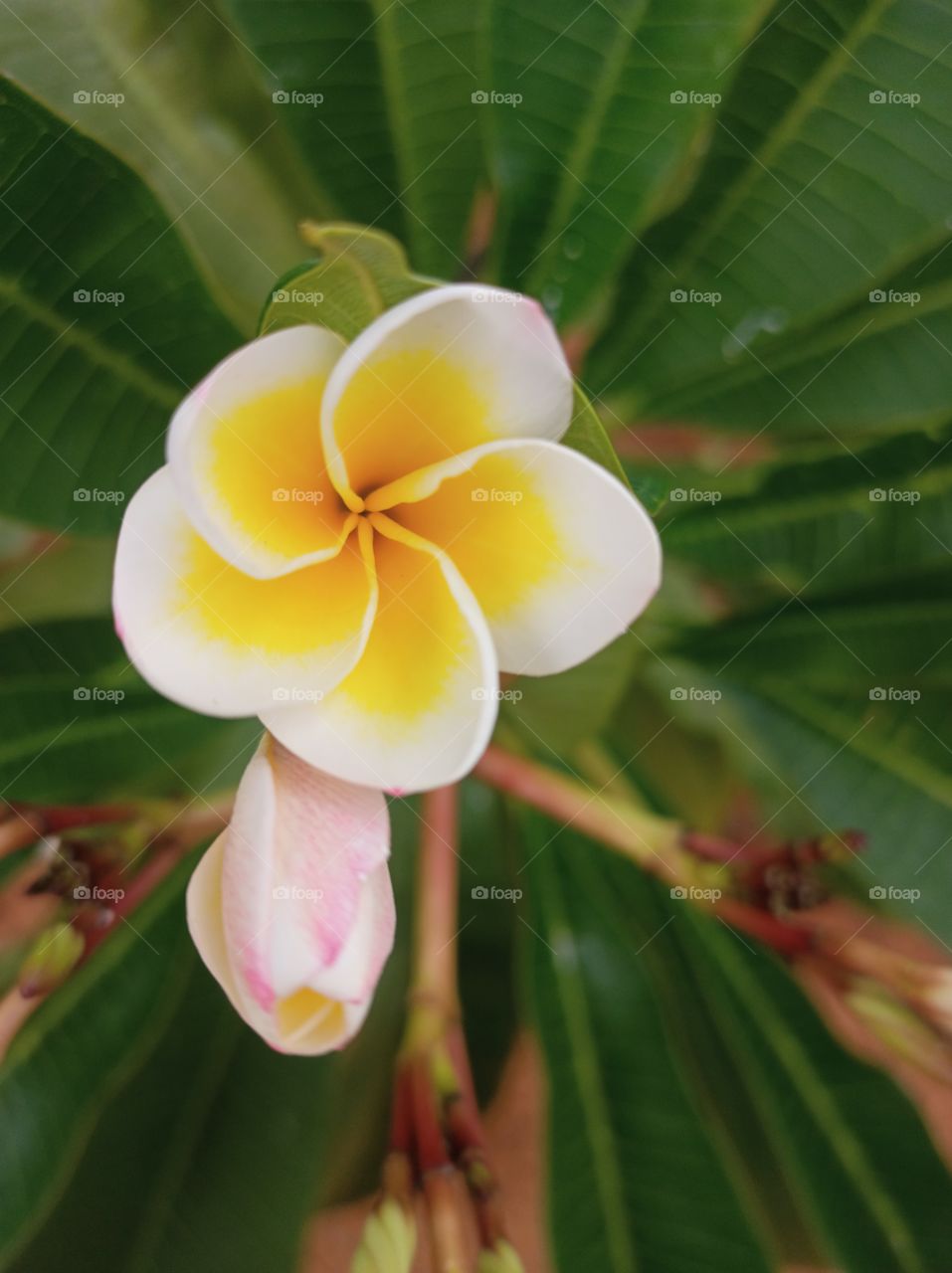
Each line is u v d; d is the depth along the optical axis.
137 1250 0.28
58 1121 0.24
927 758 0.26
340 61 0.21
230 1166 0.29
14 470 0.20
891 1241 0.25
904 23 0.20
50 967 0.18
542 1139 0.26
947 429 0.23
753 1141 0.32
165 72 0.25
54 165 0.17
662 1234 0.25
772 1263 0.25
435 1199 0.17
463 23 0.21
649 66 0.20
